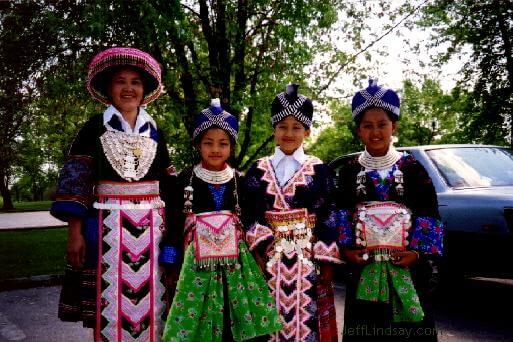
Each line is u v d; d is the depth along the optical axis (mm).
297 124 2555
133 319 2264
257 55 7992
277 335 2396
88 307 2246
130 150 2344
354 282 2404
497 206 3641
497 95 14164
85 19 6090
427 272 2354
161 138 2582
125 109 2402
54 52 7293
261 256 2533
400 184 2340
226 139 2607
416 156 4496
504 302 4414
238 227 2570
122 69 2396
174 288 2568
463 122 16125
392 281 2285
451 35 13828
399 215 2316
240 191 2680
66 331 3891
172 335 2326
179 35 6055
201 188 2572
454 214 3910
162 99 7242
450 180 4191
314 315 2400
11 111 8367
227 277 2467
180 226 2529
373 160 2408
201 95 7895
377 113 2359
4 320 4262
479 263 3762
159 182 2564
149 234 2344
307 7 7082
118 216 2287
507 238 3553
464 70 14438
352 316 2395
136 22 6074
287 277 2406
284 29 7184
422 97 13750
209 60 7453
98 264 2256
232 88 7953
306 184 2496
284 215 2461
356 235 2373
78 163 2295
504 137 14852
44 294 5344
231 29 6840
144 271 2312
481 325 3754
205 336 2385
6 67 7492
